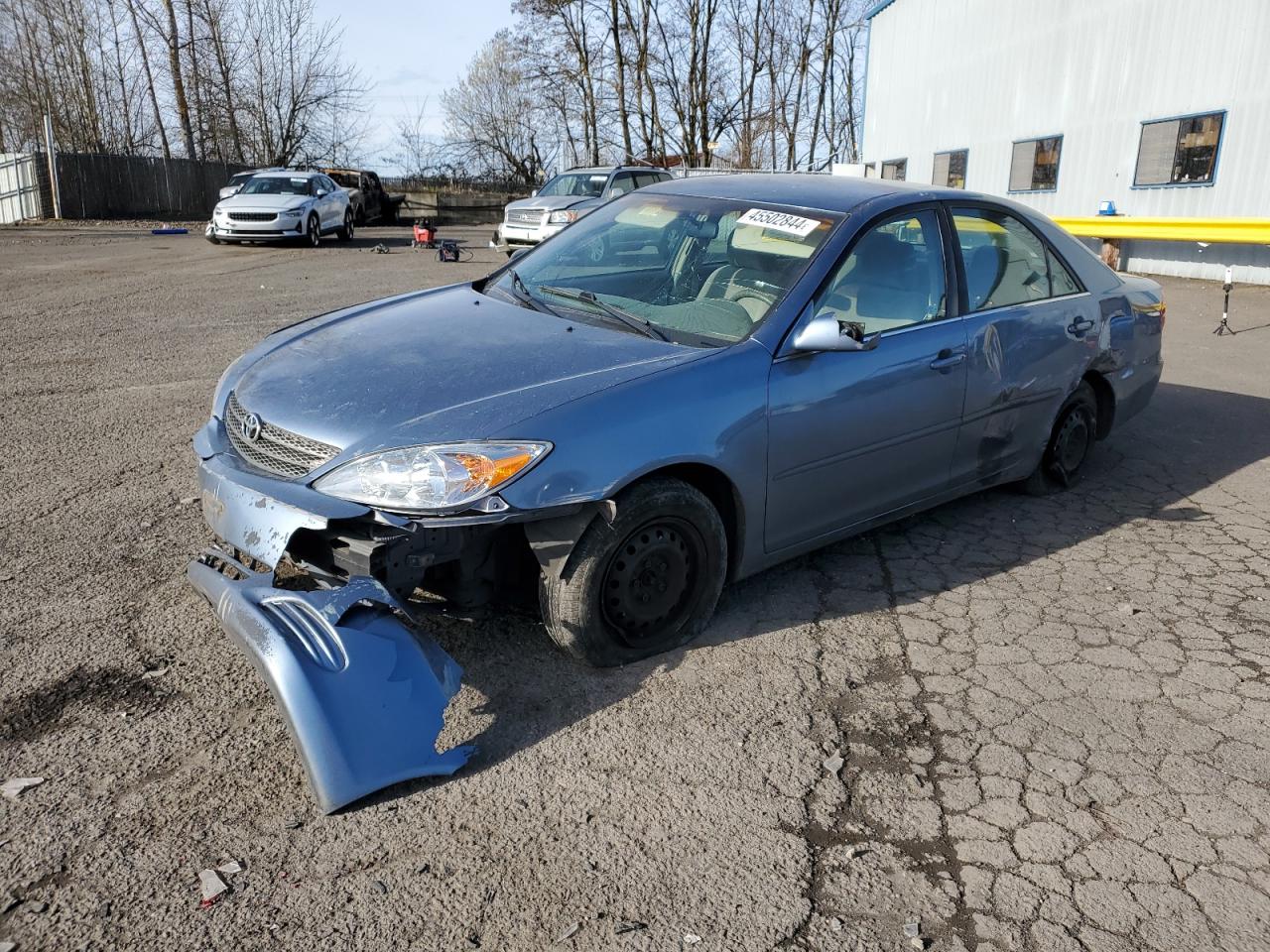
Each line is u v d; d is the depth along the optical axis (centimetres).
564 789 266
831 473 373
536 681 318
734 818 258
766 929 221
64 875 228
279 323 984
